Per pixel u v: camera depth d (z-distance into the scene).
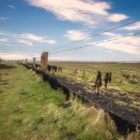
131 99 18.72
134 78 46.06
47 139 9.11
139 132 7.07
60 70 49.03
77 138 8.80
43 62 25.88
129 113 11.23
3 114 13.27
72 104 12.05
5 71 50.97
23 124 11.32
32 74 34.34
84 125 9.41
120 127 8.19
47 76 21.08
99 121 8.82
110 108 11.21
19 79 31.53
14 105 15.12
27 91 19.70
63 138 9.05
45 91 18.05
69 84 22.73
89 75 46.06
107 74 21.59
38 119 11.43
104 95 17.28
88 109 10.09
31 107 14.33
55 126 10.23
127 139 7.23
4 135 10.12
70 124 9.77
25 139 9.37
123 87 29.38
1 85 24.80
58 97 15.26
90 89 20.80
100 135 8.40
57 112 11.49
